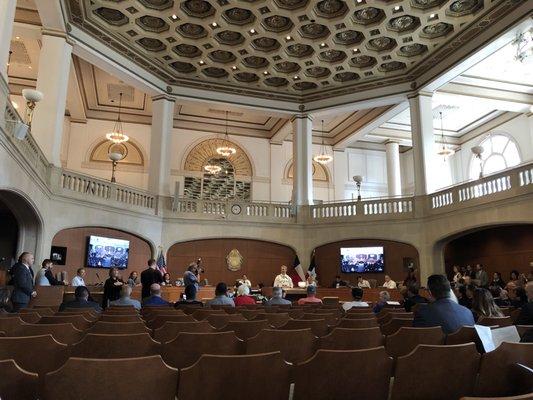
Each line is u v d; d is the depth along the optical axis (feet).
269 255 57.93
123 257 49.21
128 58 52.24
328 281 57.16
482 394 8.53
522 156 63.82
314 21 47.47
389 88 57.98
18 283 24.30
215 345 10.98
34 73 58.95
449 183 76.23
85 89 62.13
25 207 35.45
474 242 52.19
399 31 48.70
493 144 69.67
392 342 11.98
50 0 38.50
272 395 7.83
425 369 8.27
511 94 58.95
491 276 49.34
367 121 67.36
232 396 7.55
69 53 44.55
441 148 75.92
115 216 48.47
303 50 53.11
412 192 78.95
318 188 75.56
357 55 53.36
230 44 52.03
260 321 14.90
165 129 56.24
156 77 56.24
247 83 59.88
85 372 6.73
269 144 75.31
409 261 53.21
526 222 39.93
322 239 57.67
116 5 44.57
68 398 6.72
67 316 15.23
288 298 46.29
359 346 12.51
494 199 43.09
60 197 42.60
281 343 11.82
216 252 56.39
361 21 47.62
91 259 45.52
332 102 61.21
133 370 6.89
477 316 16.21
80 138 66.59
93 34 47.57
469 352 8.54
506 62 52.60
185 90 58.49
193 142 71.72
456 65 49.47
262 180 73.36
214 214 56.29
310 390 8.15
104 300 32.42
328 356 8.11
